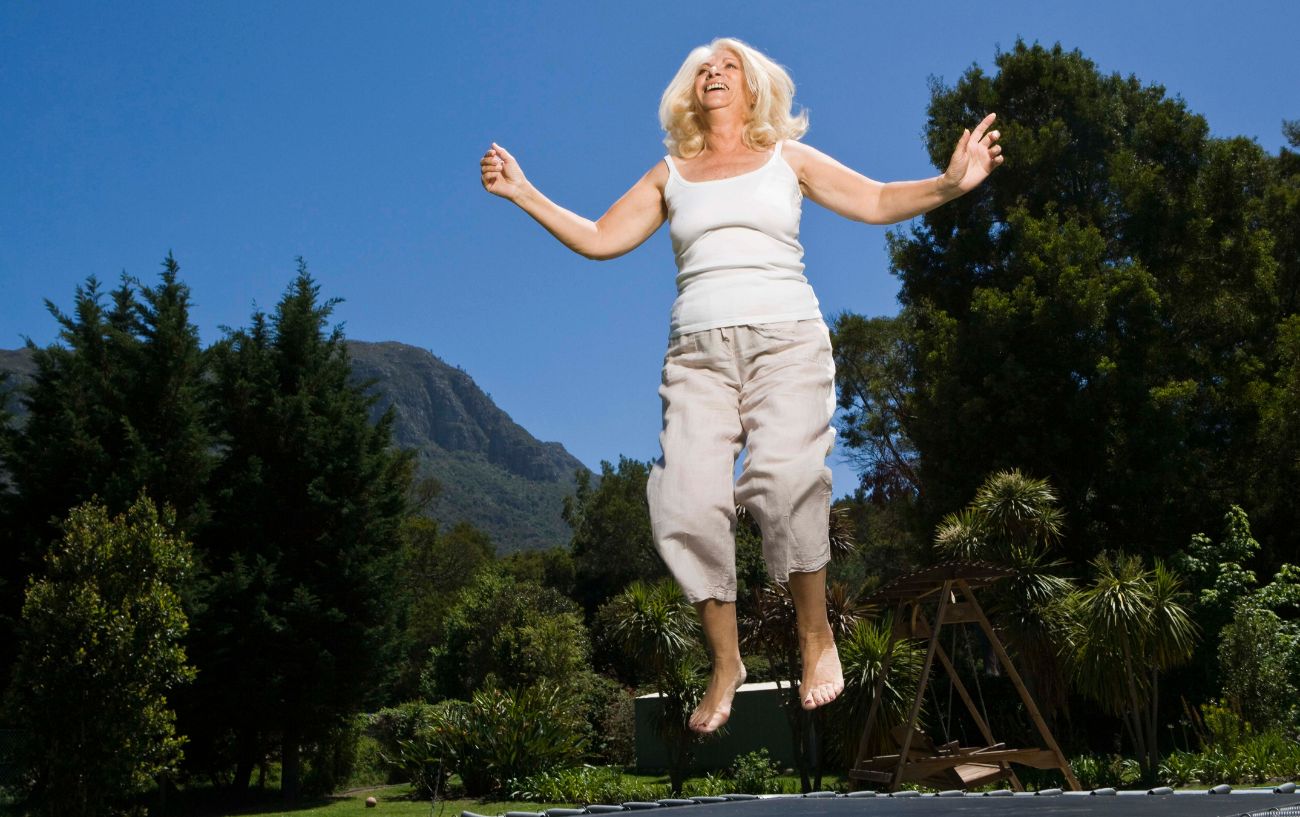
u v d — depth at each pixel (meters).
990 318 20.97
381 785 23.39
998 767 12.48
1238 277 22.08
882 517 35.84
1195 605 16.89
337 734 21.19
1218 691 16.70
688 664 16.58
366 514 21.03
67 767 13.38
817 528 2.05
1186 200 22.08
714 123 2.27
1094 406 20.06
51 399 19.19
